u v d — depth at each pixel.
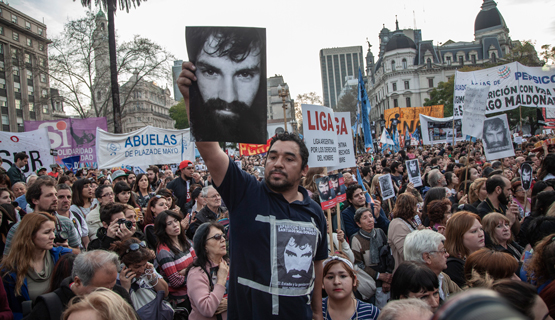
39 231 3.10
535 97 10.12
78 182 5.37
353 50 168.00
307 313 1.85
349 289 2.78
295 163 1.94
